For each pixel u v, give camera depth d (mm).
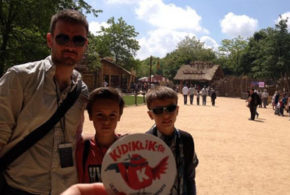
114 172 1225
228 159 7984
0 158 2084
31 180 2057
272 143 10609
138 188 1228
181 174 2441
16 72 2033
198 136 11367
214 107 27672
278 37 49531
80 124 2309
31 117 2043
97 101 2125
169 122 2500
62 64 2143
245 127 14594
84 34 2191
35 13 18141
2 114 1982
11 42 19266
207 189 5664
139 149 1248
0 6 18047
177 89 64062
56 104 2133
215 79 69625
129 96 41281
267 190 5695
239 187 5824
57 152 2115
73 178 2156
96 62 31109
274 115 23078
